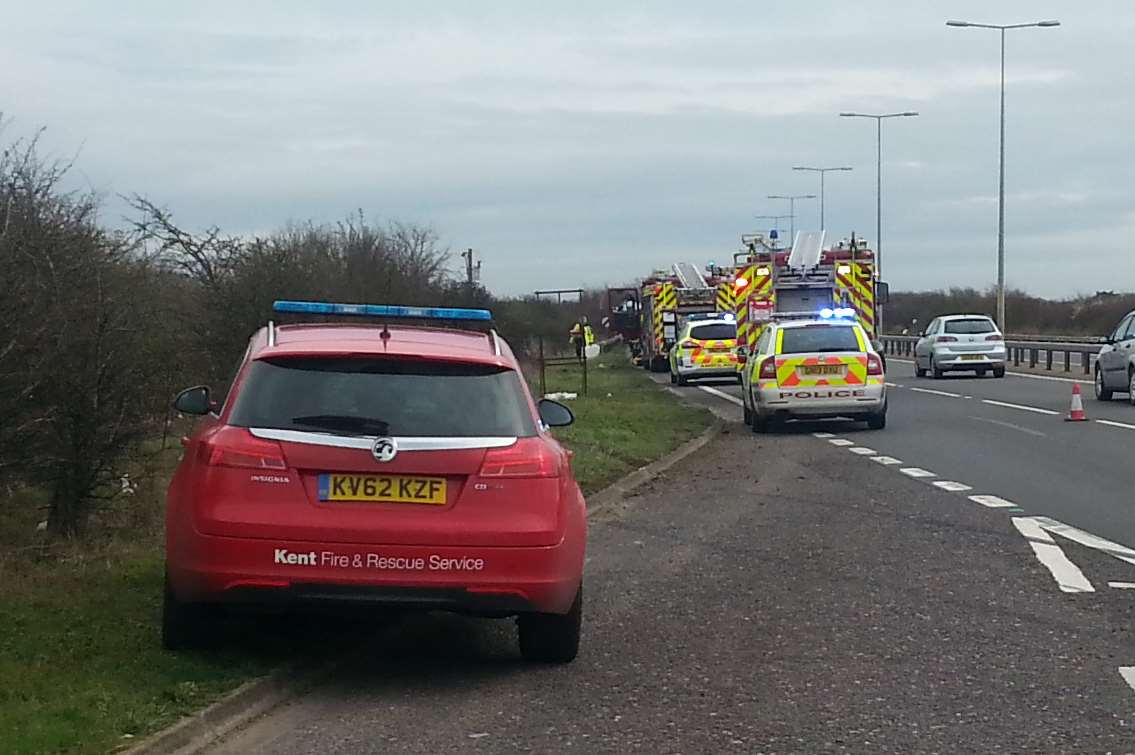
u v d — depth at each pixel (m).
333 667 7.66
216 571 6.98
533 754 6.21
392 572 7.01
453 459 7.11
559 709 6.96
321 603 7.03
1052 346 44.31
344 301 21.48
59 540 10.48
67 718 6.21
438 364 7.49
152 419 11.54
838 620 8.92
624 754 6.21
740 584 10.25
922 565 10.79
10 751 5.71
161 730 6.20
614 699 7.14
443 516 7.08
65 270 9.83
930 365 41.03
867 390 23.08
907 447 20.39
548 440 7.62
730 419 27.69
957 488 15.45
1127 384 27.69
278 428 7.14
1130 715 6.72
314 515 6.99
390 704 7.05
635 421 24.12
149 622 8.13
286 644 7.97
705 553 11.70
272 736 6.48
